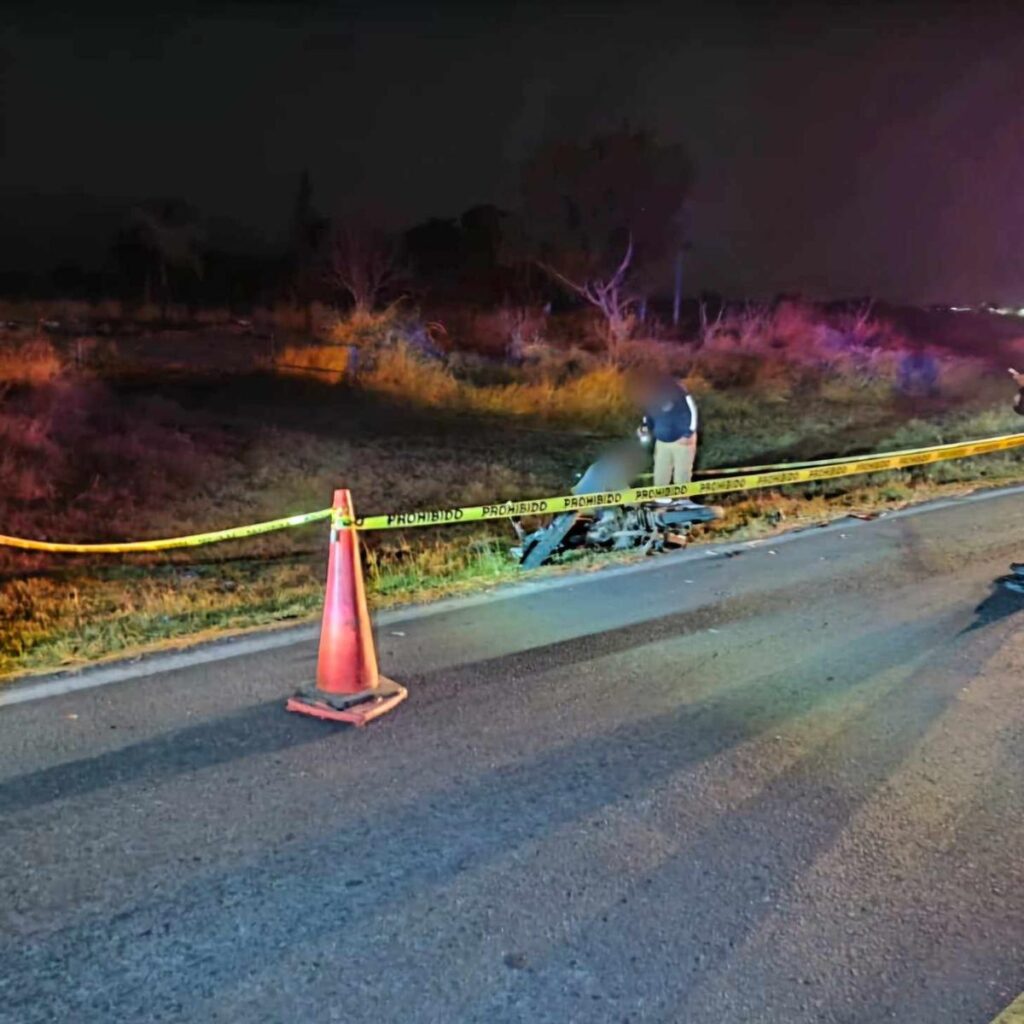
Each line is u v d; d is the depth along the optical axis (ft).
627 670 16.89
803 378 77.10
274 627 19.22
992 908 10.31
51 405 48.47
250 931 9.75
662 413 28.94
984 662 17.53
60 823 11.66
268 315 104.88
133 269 119.14
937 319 130.41
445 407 60.23
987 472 40.68
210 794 12.40
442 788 12.63
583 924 9.93
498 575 23.59
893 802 12.46
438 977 9.14
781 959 9.45
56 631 19.75
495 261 107.76
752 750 13.87
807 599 21.33
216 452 43.19
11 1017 8.57
